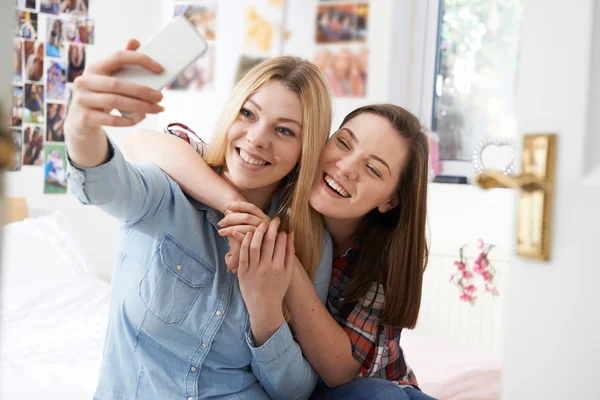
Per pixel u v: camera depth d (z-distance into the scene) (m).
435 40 2.92
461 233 2.77
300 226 1.25
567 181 0.69
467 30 2.88
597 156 0.67
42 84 2.95
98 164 0.97
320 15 2.99
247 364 1.24
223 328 1.20
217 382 1.20
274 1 3.07
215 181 1.22
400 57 2.93
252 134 1.17
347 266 1.41
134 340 1.17
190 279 1.18
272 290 1.15
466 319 2.68
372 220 1.42
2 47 0.39
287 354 1.19
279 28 3.07
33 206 2.93
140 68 0.87
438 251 2.73
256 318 1.17
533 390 0.72
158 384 1.16
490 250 2.63
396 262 1.35
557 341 0.70
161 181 1.19
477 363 2.04
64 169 3.02
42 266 2.52
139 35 3.26
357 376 1.34
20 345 1.88
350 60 2.95
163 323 1.16
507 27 2.81
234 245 1.15
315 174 1.27
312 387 1.28
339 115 2.96
